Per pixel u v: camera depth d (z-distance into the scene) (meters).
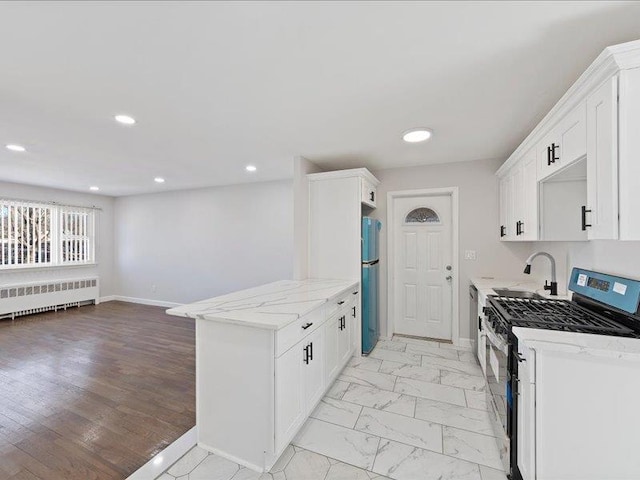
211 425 1.80
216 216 5.23
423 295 3.72
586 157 1.44
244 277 5.03
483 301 2.50
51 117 2.19
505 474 1.61
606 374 1.24
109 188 5.30
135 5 1.14
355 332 3.17
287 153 3.14
